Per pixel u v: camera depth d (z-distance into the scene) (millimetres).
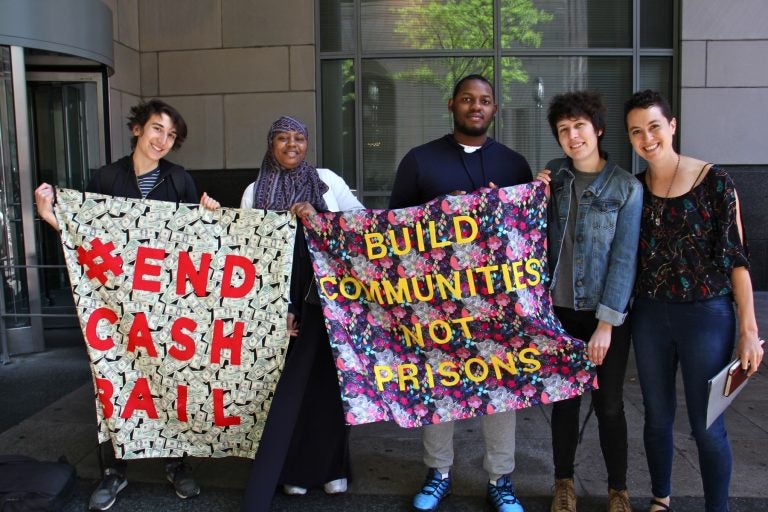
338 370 2830
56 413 4363
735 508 3076
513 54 7723
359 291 2947
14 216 5867
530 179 3051
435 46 7766
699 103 7633
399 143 7863
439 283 2869
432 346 2916
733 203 2521
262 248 3043
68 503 3053
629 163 7840
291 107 7801
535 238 2869
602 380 2852
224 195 7965
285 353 3066
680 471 3436
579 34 7742
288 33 7715
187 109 7926
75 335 6566
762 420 4180
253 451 3107
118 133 7395
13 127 5805
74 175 6949
